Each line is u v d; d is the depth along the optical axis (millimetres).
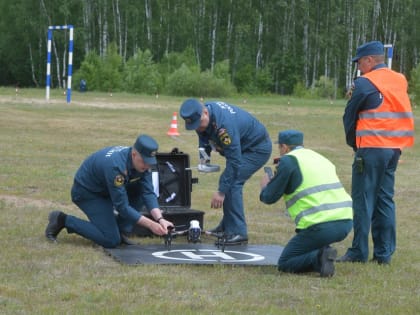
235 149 8820
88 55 67625
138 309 6129
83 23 74250
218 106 8961
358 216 8453
